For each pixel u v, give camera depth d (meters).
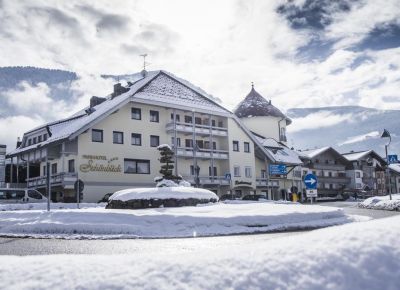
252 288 3.44
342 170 75.56
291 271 3.61
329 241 4.04
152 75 46.62
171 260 3.91
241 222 15.55
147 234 14.18
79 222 15.52
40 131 44.50
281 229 15.09
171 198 21.80
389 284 3.46
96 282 3.53
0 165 47.88
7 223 16.44
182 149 42.66
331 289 3.42
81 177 36.28
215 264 3.76
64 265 3.89
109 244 11.67
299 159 60.34
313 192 15.88
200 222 15.39
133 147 40.22
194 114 45.25
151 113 42.44
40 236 14.00
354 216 18.92
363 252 3.75
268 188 53.25
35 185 40.09
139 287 3.46
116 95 44.78
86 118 39.19
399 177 92.38
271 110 65.69
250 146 50.84
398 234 4.03
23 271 3.77
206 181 44.47
